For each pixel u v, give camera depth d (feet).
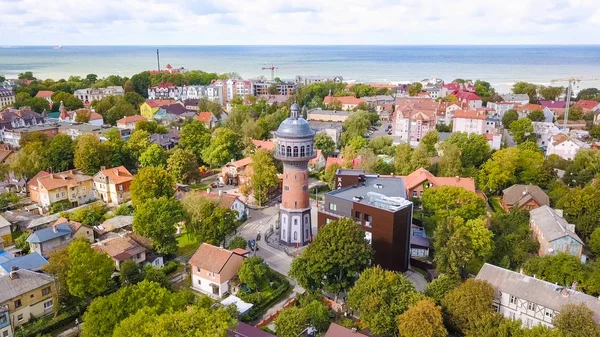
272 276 318.04
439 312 231.30
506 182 482.28
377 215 315.17
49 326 265.34
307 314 253.65
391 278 258.16
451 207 375.66
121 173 485.97
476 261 342.03
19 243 359.66
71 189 467.52
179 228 408.87
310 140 359.66
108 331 216.74
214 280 302.45
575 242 314.96
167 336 187.32
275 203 483.10
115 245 329.72
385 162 525.75
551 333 208.64
